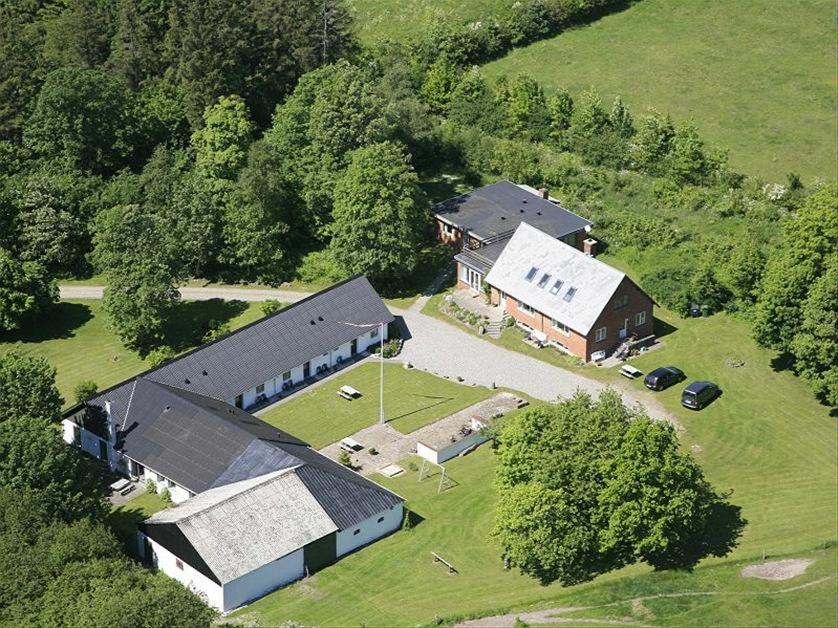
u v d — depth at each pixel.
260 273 140.00
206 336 127.38
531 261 128.88
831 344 110.31
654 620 87.50
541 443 93.50
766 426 112.19
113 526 99.25
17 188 140.25
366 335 125.62
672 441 94.06
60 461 93.25
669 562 93.75
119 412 108.00
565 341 124.31
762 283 121.94
